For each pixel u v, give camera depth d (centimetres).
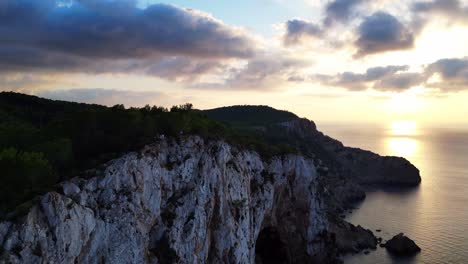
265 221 10631
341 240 12262
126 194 6141
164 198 7062
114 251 5700
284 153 12006
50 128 7594
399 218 15088
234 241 8300
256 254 11538
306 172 12125
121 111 7875
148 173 6669
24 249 4466
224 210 8231
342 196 18288
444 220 14525
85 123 7394
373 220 14988
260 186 10344
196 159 7844
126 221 5959
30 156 5725
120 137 7162
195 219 7275
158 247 6669
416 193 19962
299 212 11925
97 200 5803
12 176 5369
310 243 11694
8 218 4578
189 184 7538
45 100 12800
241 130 16625
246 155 10225
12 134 7000
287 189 11719
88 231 5331
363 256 11469
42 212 4822
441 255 11150
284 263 11512
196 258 7194
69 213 5038
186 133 8169
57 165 6238
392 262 10900
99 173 6019
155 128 7731
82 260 5262
